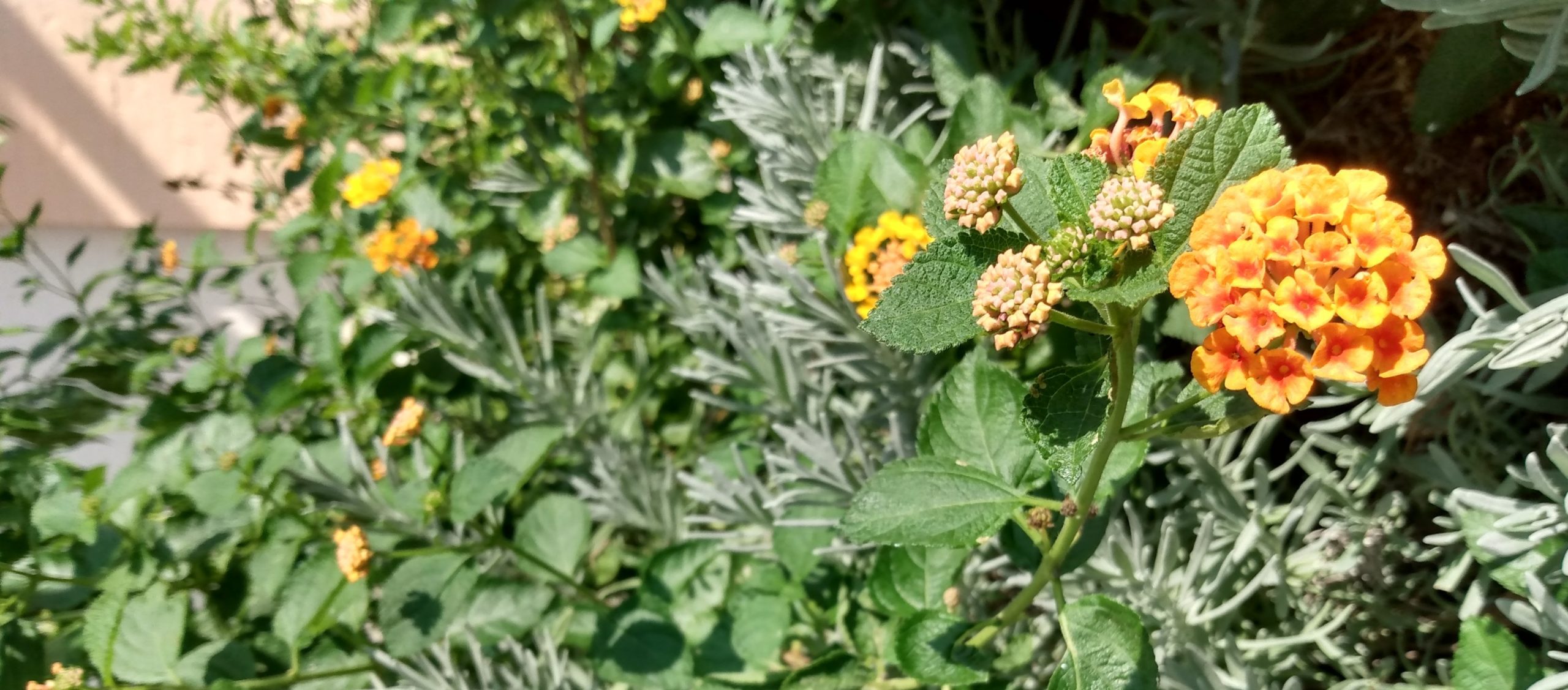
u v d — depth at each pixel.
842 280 0.34
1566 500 0.22
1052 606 0.31
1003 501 0.22
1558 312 0.22
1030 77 0.41
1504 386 0.27
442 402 0.47
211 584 0.41
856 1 0.41
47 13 0.70
